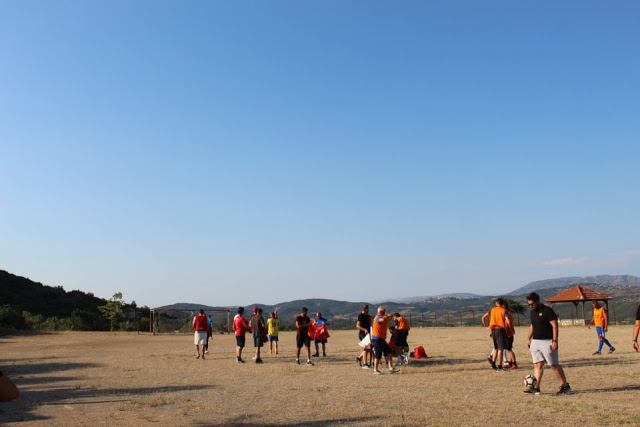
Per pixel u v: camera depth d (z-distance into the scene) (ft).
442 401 35.27
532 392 37.50
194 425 29.25
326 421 29.55
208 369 57.06
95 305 244.63
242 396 38.65
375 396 37.78
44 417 31.86
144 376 51.31
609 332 110.73
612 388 39.06
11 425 29.60
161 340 117.08
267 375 51.24
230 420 30.35
